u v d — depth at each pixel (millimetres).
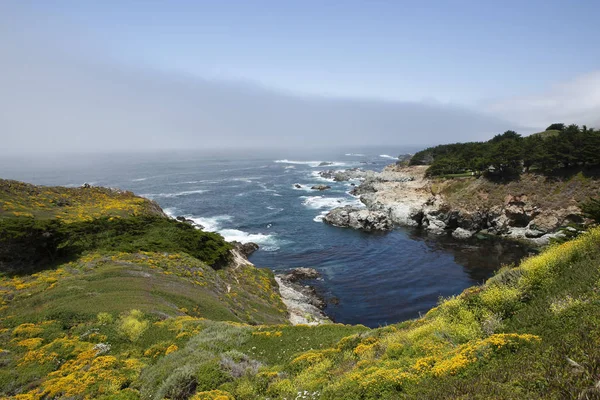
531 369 8188
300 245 69625
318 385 12906
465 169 108312
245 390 13898
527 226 69250
